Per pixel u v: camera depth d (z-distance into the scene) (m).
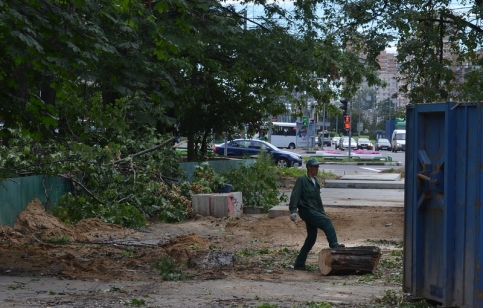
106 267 11.72
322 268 11.58
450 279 8.09
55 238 14.85
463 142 7.94
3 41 11.46
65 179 18.16
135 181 19.06
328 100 29.88
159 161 21.16
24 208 16.11
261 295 9.67
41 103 12.64
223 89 29.31
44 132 12.97
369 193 27.66
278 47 25.77
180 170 21.55
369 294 9.80
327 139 104.38
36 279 10.60
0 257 12.28
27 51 11.34
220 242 15.37
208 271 11.66
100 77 17.83
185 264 12.03
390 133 105.44
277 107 30.52
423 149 8.58
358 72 27.30
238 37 25.25
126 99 21.14
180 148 48.06
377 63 21.00
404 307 8.44
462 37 20.92
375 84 27.98
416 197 8.59
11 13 10.52
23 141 17.28
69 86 13.30
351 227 17.23
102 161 18.47
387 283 10.75
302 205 12.12
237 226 17.83
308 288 10.29
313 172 12.19
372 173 39.75
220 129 31.50
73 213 17.55
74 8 12.59
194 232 16.88
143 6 14.56
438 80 21.05
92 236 15.73
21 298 9.21
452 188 8.06
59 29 11.55
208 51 25.75
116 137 21.14
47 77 13.62
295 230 16.86
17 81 12.51
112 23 13.20
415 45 20.70
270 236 16.30
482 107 7.70
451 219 8.07
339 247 11.76
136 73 17.28
